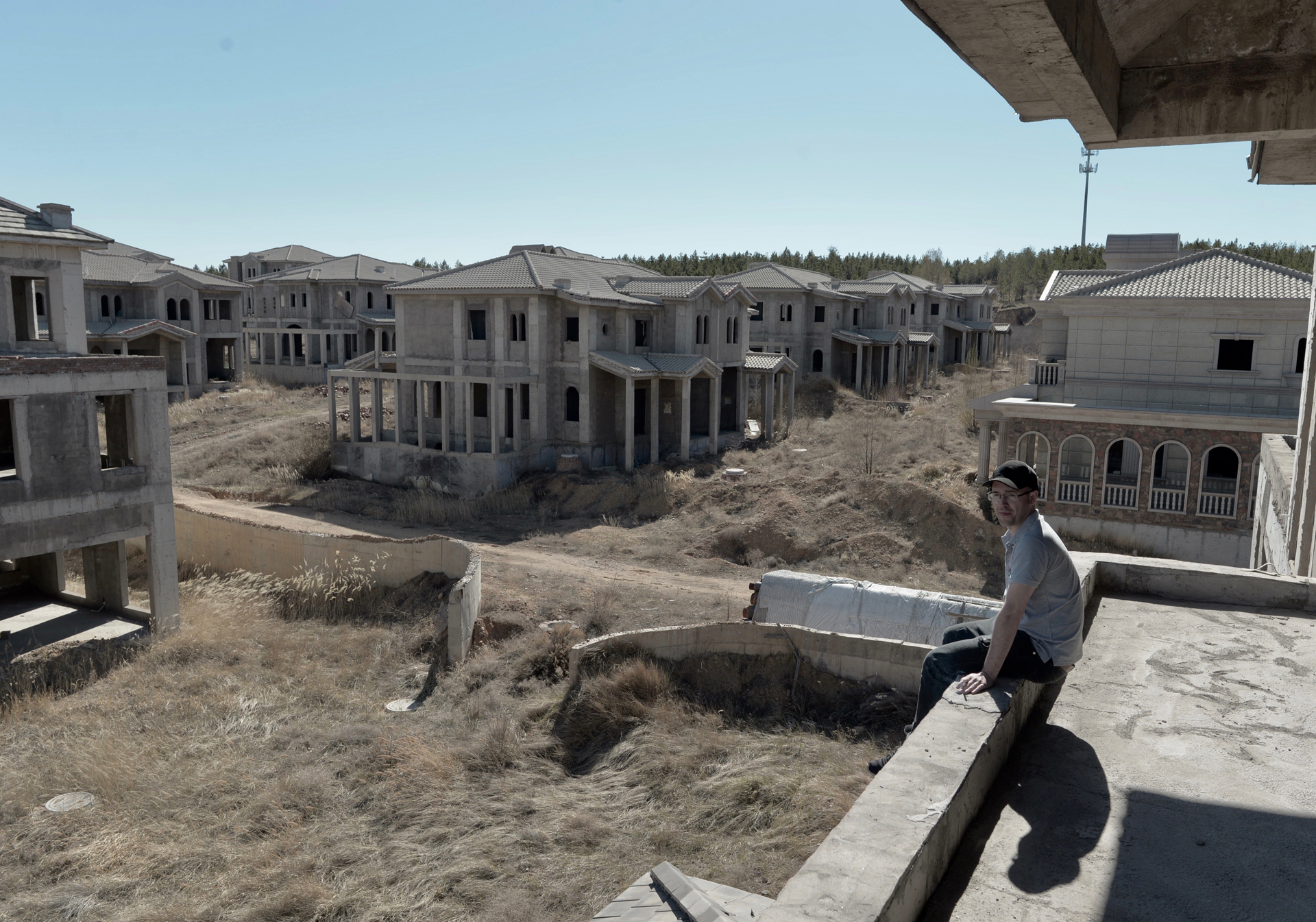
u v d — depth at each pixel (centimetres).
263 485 4088
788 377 5350
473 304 4222
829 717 1680
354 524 3453
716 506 3594
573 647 1872
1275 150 693
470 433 3966
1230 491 3238
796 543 3197
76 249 2394
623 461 4319
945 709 457
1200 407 3188
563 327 4147
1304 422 1477
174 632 2283
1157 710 533
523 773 1559
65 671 2014
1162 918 343
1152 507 3219
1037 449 3653
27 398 1984
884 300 6506
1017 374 6162
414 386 4444
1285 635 661
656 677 1775
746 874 1180
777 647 1797
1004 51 387
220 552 2941
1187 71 512
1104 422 3250
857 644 1725
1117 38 484
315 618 2464
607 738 1664
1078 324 3350
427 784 1510
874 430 4347
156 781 1528
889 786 383
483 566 2769
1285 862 381
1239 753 480
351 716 1834
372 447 4253
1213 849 390
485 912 1139
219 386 6244
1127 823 411
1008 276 11438
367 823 1413
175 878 1252
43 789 1496
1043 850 389
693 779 1476
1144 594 768
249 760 1619
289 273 6925
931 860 348
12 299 2289
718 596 2566
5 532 1956
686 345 4328
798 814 1315
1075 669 597
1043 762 468
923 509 3281
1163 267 3438
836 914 287
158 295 5838
